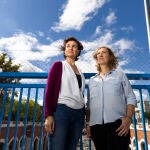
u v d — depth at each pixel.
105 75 2.23
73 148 1.85
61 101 1.88
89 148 2.32
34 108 2.51
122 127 1.84
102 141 1.96
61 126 1.77
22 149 2.36
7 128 2.43
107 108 1.99
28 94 2.58
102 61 2.39
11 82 2.84
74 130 1.88
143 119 2.42
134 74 2.62
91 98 2.18
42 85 2.59
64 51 2.48
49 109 1.82
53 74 2.01
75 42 2.41
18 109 2.51
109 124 1.92
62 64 2.11
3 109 2.53
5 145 2.36
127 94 2.10
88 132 2.24
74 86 2.00
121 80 2.16
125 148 1.81
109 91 2.07
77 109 1.93
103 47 2.50
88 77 2.60
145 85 2.58
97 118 2.02
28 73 2.66
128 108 1.98
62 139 1.73
